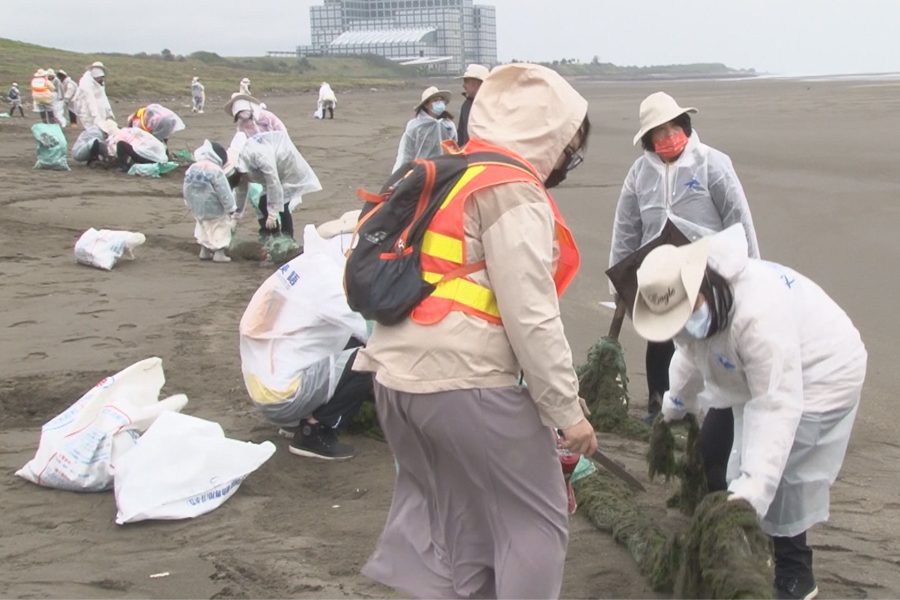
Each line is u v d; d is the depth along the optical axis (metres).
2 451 5.66
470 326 3.18
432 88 9.97
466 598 3.44
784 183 17.14
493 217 3.14
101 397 5.25
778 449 3.59
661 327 3.60
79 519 4.78
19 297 9.41
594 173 19.69
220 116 39.38
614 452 5.70
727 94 62.97
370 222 3.26
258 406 5.41
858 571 4.35
